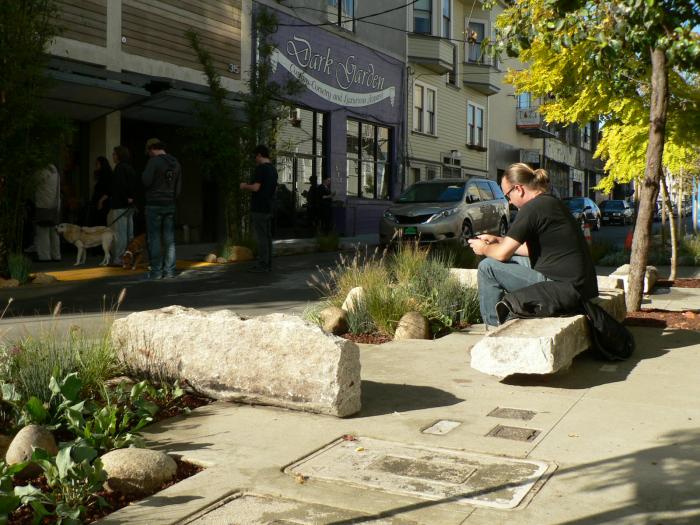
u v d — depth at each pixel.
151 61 16.91
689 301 9.80
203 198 19.98
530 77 11.27
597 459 3.80
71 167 16.22
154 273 12.62
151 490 3.53
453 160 33.84
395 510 3.23
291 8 22.00
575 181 58.28
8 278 11.59
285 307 9.81
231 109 17.38
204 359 5.02
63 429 4.31
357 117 26.20
